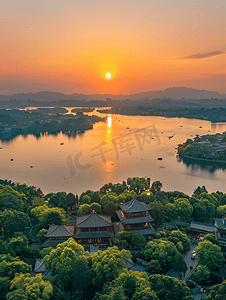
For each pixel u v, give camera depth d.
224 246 106.44
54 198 162.62
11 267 81.31
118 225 125.75
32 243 118.06
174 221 146.25
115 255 89.19
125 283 76.19
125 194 159.12
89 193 173.88
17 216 123.19
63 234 111.69
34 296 67.00
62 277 83.62
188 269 102.12
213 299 73.19
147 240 120.44
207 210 151.75
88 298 80.88
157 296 74.00
